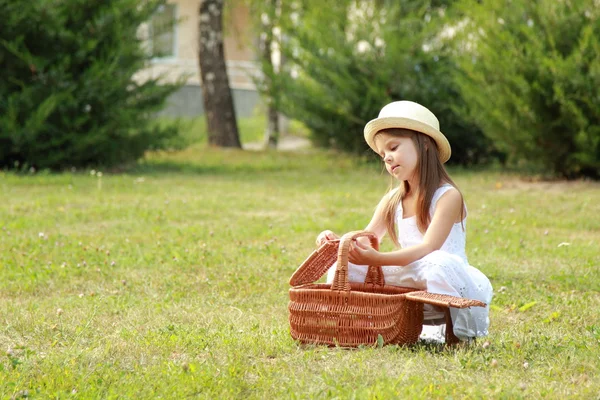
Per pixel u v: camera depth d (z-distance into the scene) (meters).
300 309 4.50
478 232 8.89
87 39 15.05
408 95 17.25
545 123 13.65
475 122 15.71
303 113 18.42
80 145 15.07
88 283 6.43
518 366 4.13
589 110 13.23
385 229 5.11
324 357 4.25
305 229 9.16
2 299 5.90
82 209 10.53
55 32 14.57
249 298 5.94
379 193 12.87
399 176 4.73
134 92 15.94
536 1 13.82
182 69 29.73
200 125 27.25
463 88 14.69
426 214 4.70
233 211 10.66
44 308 5.57
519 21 13.94
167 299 5.85
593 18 13.27
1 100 14.62
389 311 4.37
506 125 13.87
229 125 21.48
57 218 9.75
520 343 4.55
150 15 16.05
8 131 14.45
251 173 16.22
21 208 10.50
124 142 16.03
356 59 17.34
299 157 19.83
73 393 3.71
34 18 14.41
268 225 9.27
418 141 4.69
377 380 3.77
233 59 32.75
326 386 3.80
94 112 15.36
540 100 13.56
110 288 6.29
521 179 14.73
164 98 16.34
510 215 10.24
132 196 11.96
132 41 15.45
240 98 32.97
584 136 13.09
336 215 10.32
